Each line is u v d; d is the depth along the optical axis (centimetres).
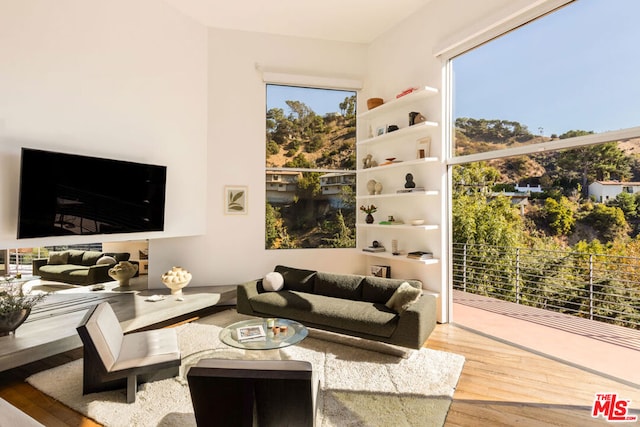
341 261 580
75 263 445
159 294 468
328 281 443
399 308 348
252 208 545
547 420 238
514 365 323
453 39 420
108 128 412
